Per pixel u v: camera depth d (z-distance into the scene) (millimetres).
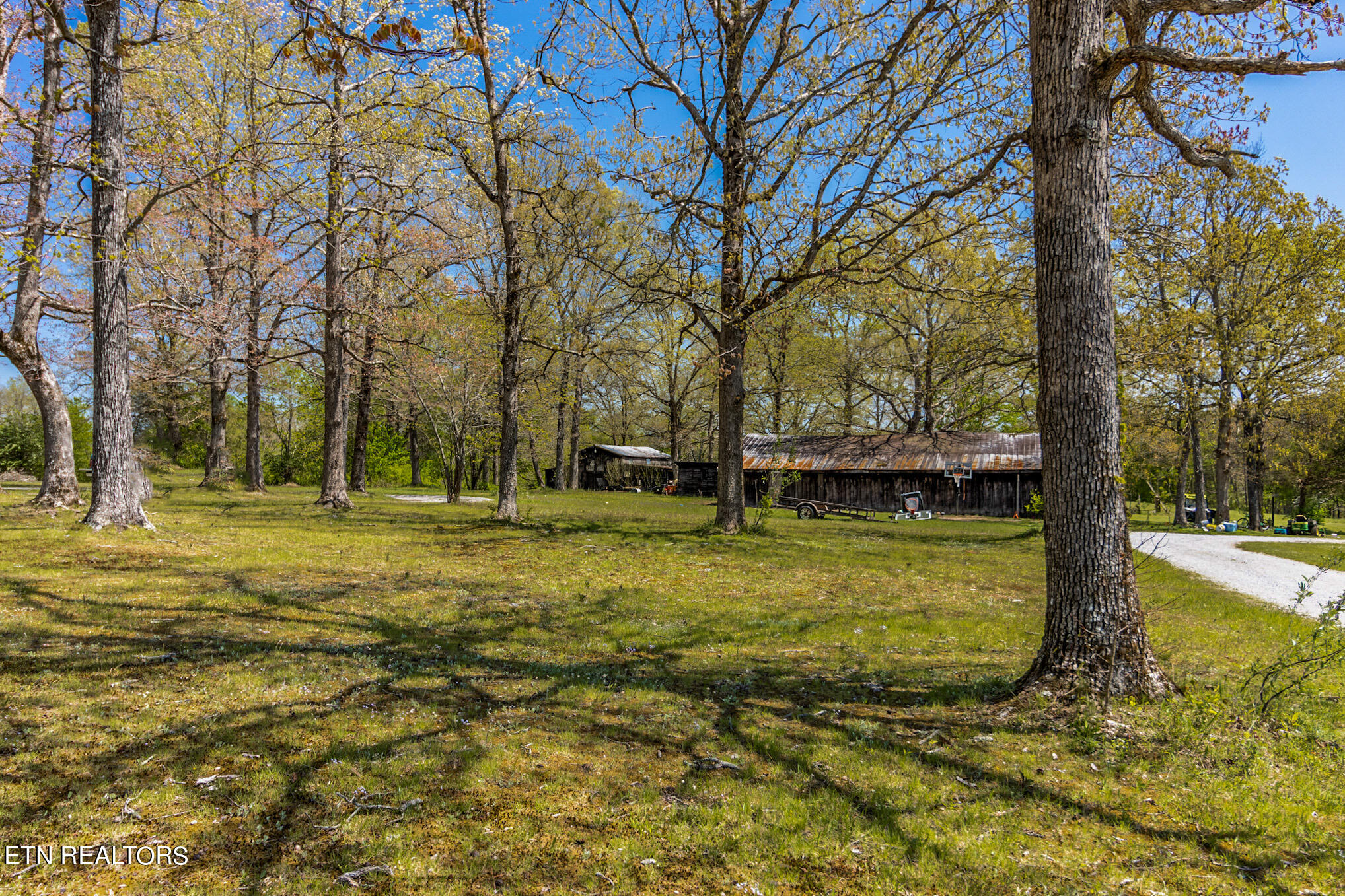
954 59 14289
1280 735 5410
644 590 11469
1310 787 4559
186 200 18219
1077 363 6055
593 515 25859
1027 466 34438
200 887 3084
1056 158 6172
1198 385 29953
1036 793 4441
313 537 15242
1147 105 6582
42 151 14727
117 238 13242
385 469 48344
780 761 4871
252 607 8367
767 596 11594
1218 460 33906
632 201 25250
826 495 39094
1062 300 6121
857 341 39812
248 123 17406
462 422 28750
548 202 20609
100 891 3016
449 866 3379
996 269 15648
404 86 16969
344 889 3133
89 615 7426
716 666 7457
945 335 24531
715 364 18953
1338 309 25297
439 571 12023
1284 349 26797
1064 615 6074
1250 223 26047
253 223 24672
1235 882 3504
